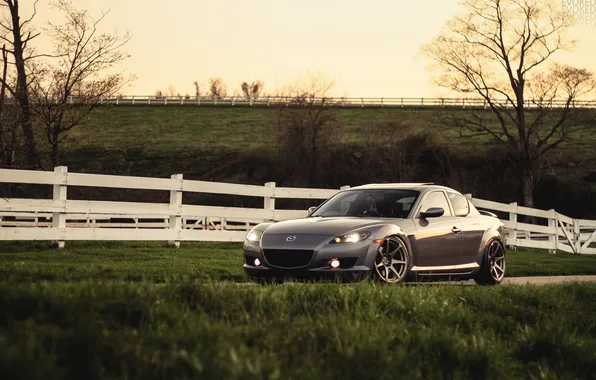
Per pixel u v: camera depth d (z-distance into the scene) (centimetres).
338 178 6875
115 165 7219
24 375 475
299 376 572
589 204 6366
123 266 1410
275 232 1213
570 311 1048
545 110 5916
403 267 1223
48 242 1825
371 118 8438
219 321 718
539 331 860
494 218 1464
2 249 1683
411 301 873
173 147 7788
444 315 863
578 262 2303
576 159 7025
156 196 6341
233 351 560
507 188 6456
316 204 5891
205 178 6950
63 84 3481
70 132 3556
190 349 605
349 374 609
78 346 564
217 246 2097
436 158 6800
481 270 1401
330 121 7156
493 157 6844
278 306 795
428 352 724
